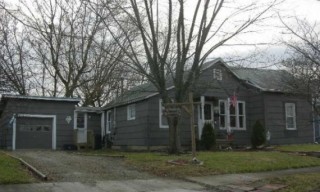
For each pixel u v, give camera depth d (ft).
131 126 87.92
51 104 95.91
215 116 85.92
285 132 88.28
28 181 42.34
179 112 60.64
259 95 87.61
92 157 66.13
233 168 52.19
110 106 97.86
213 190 41.45
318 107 55.06
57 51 115.34
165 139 82.07
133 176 48.42
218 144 82.17
